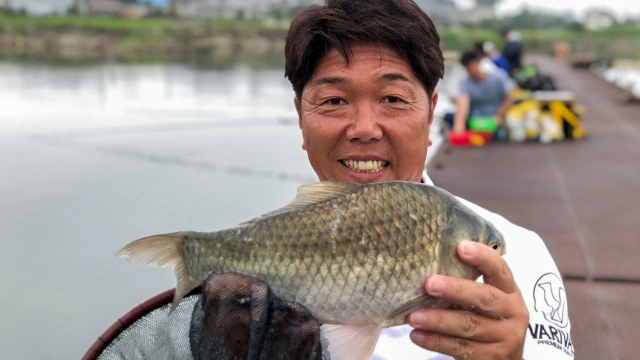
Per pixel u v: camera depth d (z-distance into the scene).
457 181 9.20
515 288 1.72
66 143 12.34
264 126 14.88
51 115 16.38
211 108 18.64
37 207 7.75
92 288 5.44
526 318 1.72
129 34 63.75
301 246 1.74
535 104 13.01
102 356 2.05
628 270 5.67
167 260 1.81
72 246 6.36
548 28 145.62
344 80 2.11
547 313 2.19
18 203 7.93
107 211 7.57
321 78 2.14
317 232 1.74
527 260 2.28
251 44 72.19
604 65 45.19
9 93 20.67
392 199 1.75
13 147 11.71
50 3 79.12
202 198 8.20
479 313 1.68
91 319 4.86
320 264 1.73
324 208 1.76
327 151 2.18
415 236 1.73
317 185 1.80
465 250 1.67
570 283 5.39
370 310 1.74
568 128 13.09
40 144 12.14
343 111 2.14
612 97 22.61
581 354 4.15
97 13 84.31
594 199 8.23
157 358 2.05
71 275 5.64
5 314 4.91
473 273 1.76
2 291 5.32
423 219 1.74
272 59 52.22
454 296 1.64
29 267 5.80
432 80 2.18
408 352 2.14
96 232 6.79
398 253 1.72
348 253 1.72
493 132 12.45
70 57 48.00
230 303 1.76
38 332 4.68
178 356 2.04
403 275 1.72
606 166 10.37
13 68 33.34
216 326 1.76
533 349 2.10
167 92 22.91
